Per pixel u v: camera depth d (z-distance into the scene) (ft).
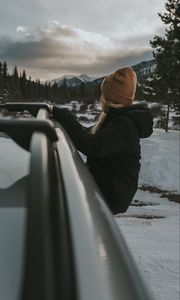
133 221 38.24
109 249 3.18
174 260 23.91
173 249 26.86
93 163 10.30
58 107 9.64
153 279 21.03
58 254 3.00
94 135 9.66
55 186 3.99
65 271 2.88
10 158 6.85
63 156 5.16
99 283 2.74
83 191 4.23
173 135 135.13
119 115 10.13
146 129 10.24
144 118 10.13
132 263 3.10
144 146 102.83
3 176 5.94
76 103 322.75
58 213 3.52
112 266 2.95
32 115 10.10
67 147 5.75
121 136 9.68
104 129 9.84
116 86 10.23
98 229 3.46
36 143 4.31
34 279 2.61
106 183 10.07
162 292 19.62
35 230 2.98
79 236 3.27
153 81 140.05
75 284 2.75
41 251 2.81
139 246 27.40
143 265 23.03
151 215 47.42
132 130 9.77
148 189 73.56
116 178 10.00
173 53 130.62
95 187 4.77
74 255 3.06
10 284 3.50
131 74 10.30
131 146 9.79
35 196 3.33
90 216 3.66
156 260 23.70
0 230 4.32
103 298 2.58
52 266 2.82
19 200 5.08
